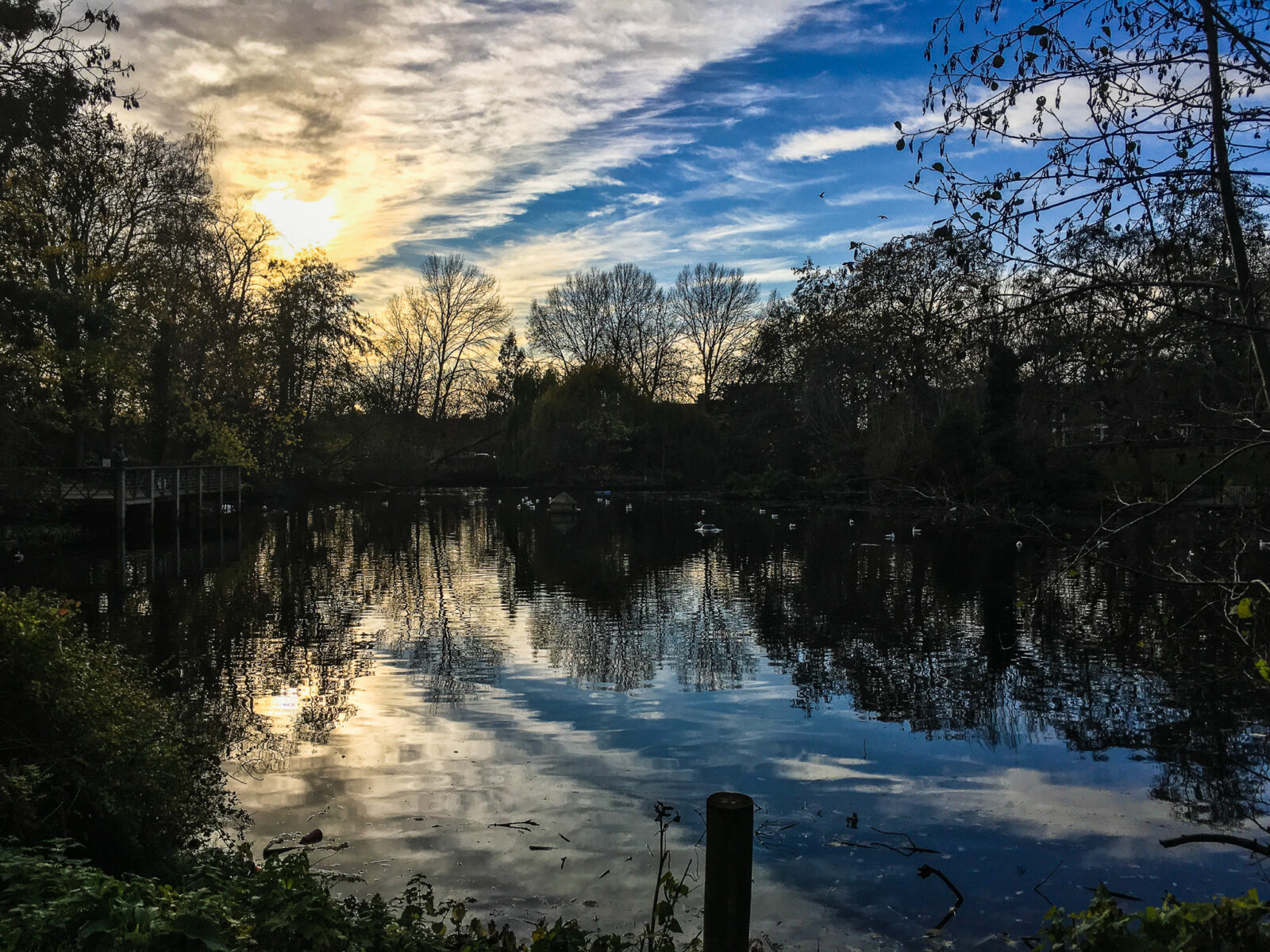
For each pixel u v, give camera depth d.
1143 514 5.29
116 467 25.12
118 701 5.84
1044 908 5.45
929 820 6.75
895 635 13.38
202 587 18.14
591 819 6.69
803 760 8.03
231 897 4.32
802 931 5.16
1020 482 19.20
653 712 9.52
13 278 19.80
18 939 3.34
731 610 15.52
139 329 27.48
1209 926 3.83
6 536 23.45
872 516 33.97
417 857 6.02
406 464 56.28
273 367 40.47
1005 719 9.21
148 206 28.64
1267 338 4.77
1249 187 4.75
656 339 63.53
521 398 53.50
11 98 16.17
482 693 10.22
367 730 8.87
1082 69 4.41
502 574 20.23
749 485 45.56
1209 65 4.47
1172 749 8.31
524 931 5.04
